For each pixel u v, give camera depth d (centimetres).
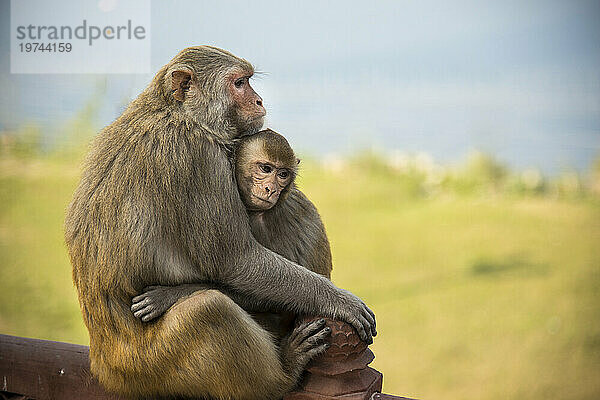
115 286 359
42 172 1617
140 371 359
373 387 337
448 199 1587
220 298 349
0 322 1470
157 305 355
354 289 1431
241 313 357
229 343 347
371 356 339
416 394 1224
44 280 1549
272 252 383
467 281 1447
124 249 355
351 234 1559
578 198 1505
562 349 1298
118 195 358
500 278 1448
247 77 412
